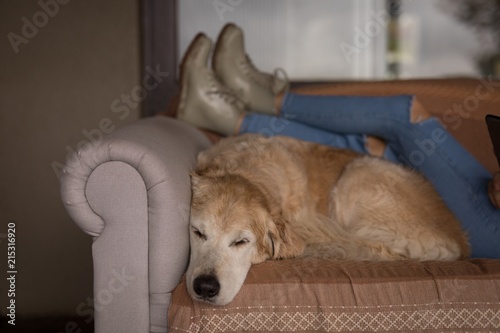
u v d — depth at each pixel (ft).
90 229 6.93
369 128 9.50
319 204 9.12
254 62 14.93
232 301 6.56
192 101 10.18
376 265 7.08
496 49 15.02
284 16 14.75
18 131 13.57
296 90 11.32
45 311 13.94
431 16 14.98
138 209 6.73
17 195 13.73
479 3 14.82
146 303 6.88
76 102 13.67
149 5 13.57
